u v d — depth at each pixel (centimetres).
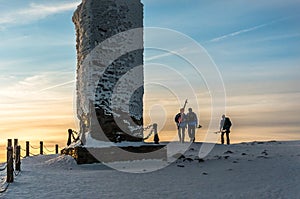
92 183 1302
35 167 1766
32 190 1188
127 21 2025
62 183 1302
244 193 1102
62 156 1928
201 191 1148
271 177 1292
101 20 1988
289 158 1672
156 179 1366
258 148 2117
